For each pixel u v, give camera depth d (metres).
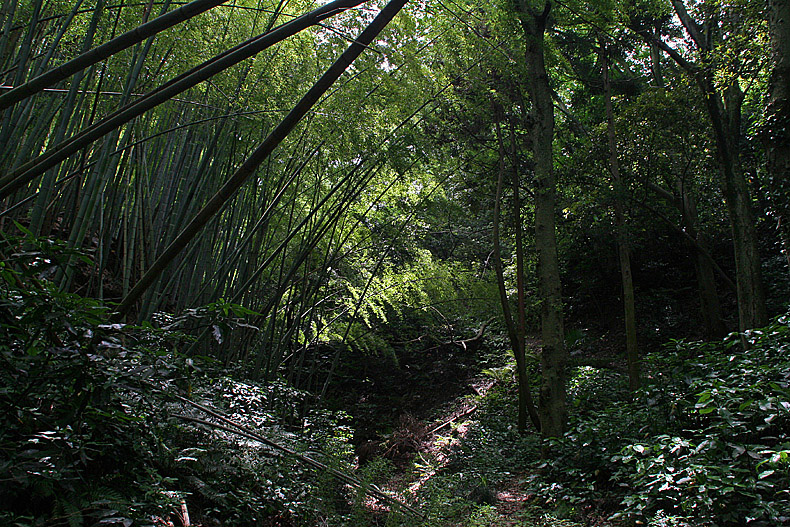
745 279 6.51
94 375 1.89
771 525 2.75
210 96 4.74
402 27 4.87
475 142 7.69
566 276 12.50
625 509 3.64
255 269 5.62
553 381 5.71
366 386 9.91
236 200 5.35
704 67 6.49
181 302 4.81
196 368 2.10
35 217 2.94
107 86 4.09
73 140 2.50
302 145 5.58
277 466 3.59
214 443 3.32
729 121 6.93
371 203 6.80
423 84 5.51
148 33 2.02
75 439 2.03
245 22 4.67
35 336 1.78
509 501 4.87
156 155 5.11
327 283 7.05
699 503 3.00
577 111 10.38
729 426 3.14
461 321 11.07
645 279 11.41
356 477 3.86
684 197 9.02
